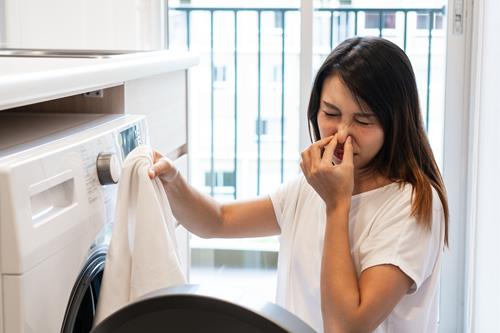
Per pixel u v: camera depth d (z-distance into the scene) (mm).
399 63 1375
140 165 1257
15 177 989
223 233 1630
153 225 1231
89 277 1266
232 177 3199
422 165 1424
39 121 1462
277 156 3146
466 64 2619
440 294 2744
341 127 1358
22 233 1000
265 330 834
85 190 1198
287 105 3072
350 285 1281
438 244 1410
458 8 2590
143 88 1719
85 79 1306
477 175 2549
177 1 2871
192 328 869
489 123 2439
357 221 1402
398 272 1317
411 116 1400
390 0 2758
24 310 1009
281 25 2979
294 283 1525
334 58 1380
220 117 3117
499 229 2348
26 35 2238
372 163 1425
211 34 3010
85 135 1271
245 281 3115
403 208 1363
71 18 2359
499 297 2350
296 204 1562
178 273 1236
